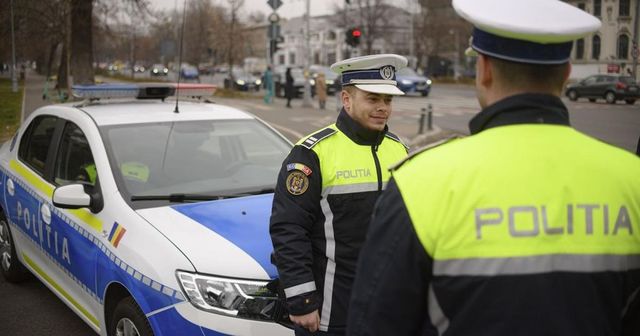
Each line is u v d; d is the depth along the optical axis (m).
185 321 2.84
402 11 69.00
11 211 4.84
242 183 3.95
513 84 1.46
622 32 34.34
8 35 31.94
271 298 2.91
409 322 1.45
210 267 2.92
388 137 2.83
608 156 1.46
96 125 4.06
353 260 2.58
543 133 1.44
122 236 3.30
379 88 2.58
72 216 3.84
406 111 23.86
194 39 52.81
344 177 2.59
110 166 3.72
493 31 1.41
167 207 3.49
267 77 26.78
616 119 20.25
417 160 1.50
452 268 1.36
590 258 1.34
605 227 1.37
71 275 3.84
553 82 1.47
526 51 1.41
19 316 4.49
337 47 86.38
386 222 1.46
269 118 19.64
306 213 2.57
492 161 1.40
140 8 21.08
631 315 1.48
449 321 1.40
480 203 1.36
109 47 58.91
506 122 1.46
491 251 1.33
